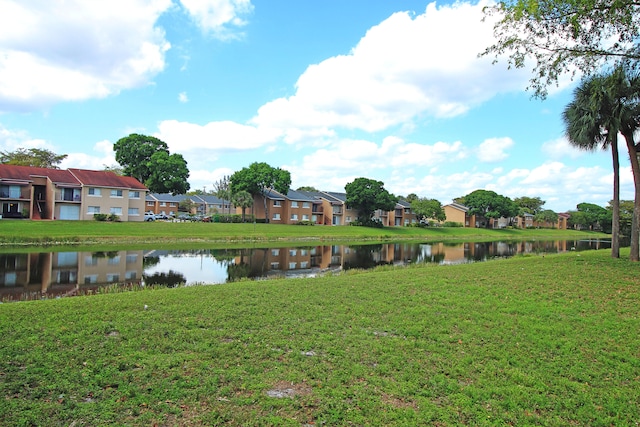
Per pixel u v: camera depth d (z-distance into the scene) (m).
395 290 12.41
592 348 7.42
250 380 5.78
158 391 5.34
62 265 22.64
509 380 6.04
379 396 5.43
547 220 115.00
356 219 76.81
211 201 93.56
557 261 19.05
